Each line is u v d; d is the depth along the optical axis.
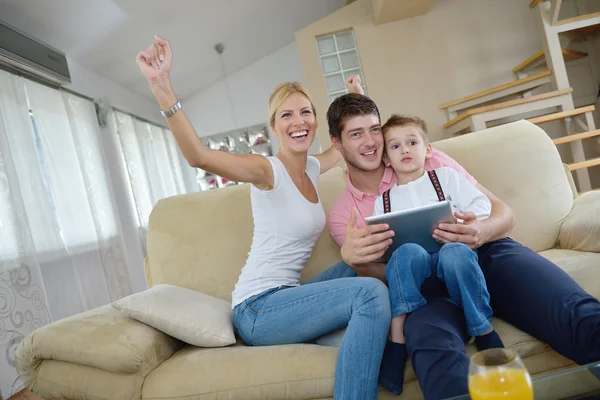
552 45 3.89
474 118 3.84
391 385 1.22
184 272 1.79
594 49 4.62
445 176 1.57
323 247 1.77
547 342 1.20
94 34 4.02
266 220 1.51
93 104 4.22
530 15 4.77
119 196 4.57
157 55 1.29
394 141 1.59
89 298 3.47
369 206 1.67
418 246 1.33
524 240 1.73
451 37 4.85
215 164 1.35
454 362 1.08
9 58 3.01
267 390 1.24
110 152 4.55
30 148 3.14
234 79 6.96
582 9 4.72
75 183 3.63
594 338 1.08
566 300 1.16
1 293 2.58
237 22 5.34
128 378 1.32
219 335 1.43
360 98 1.65
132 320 1.48
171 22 4.59
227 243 1.80
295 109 1.60
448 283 1.27
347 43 4.93
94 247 3.68
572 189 1.88
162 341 1.45
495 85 4.82
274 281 1.47
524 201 1.75
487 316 1.24
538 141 1.84
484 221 1.44
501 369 0.69
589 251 1.59
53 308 3.07
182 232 1.85
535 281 1.24
